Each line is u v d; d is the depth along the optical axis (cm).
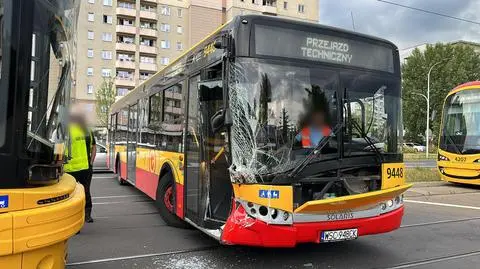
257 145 523
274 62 544
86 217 861
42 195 337
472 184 1507
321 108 559
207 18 7850
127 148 1319
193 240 729
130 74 7556
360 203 543
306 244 706
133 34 7525
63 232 348
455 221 927
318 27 575
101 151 2034
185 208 705
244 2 7681
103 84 5653
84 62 7188
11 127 327
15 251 316
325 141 553
